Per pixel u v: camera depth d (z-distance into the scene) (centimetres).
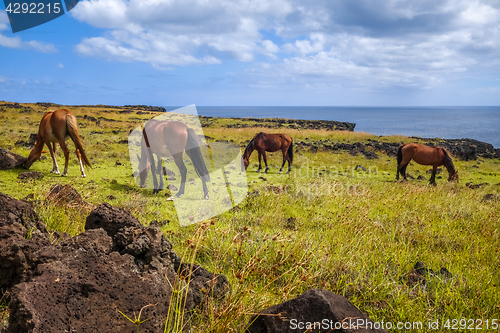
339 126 4894
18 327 209
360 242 552
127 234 301
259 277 406
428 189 1111
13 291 218
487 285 424
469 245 587
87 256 269
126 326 238
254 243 479
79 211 541
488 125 15400
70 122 911
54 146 970
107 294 250
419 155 1384
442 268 478
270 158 1728
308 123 4966
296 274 410
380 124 14750
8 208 355
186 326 275
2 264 276
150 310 253
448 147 2616
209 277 335
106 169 1127
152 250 294
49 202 545
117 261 276
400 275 451
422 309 364
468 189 1209
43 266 251
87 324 227
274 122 4822
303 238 520
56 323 216
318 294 261
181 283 298
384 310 360
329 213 748
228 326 277
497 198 1024
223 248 456
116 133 2248
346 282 405
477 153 2709
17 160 945
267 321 256
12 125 2052
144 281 272
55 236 399
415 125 14475
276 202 800
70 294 238
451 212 812
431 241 607
